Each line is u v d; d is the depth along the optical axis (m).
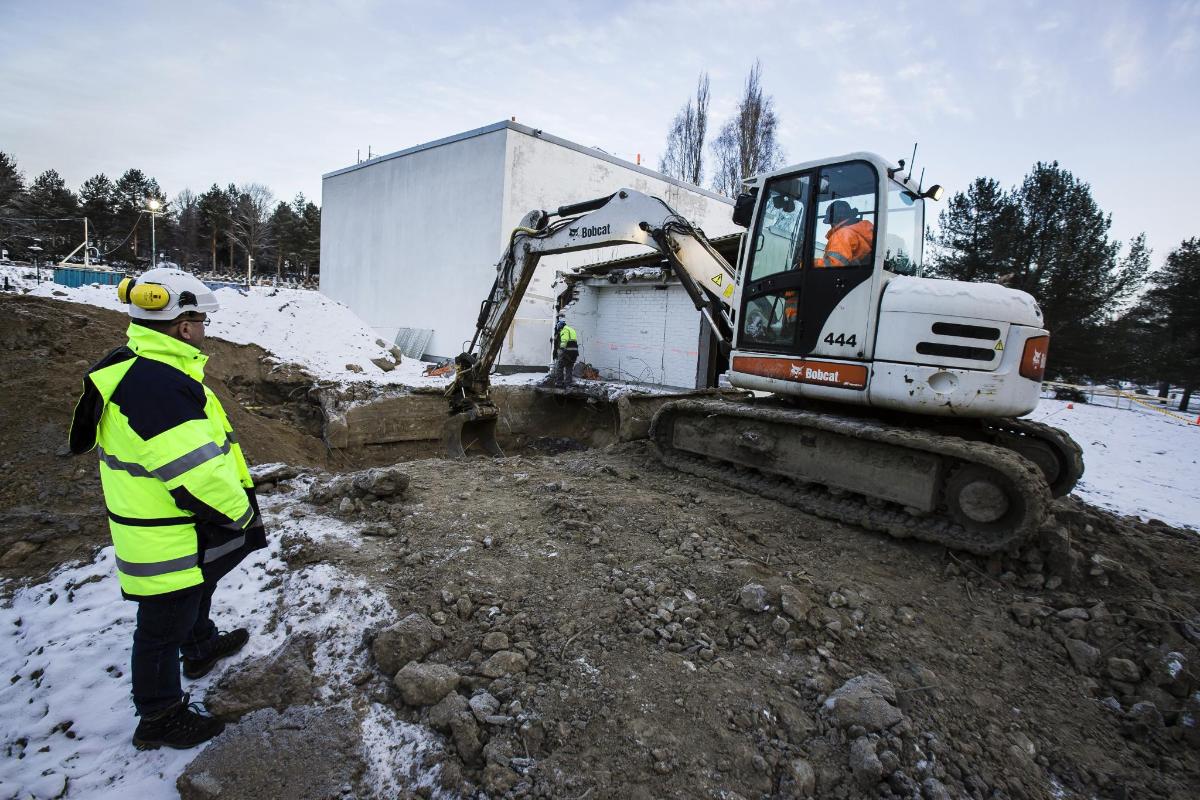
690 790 2.21
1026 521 3.87
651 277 14.32
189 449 2.13
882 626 3.31
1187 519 6.43
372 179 20.09
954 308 4.33
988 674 3.08
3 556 3.76
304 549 3.73
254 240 50.56
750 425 5.56
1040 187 22.23
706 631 3.12
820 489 5.12
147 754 2.41
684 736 2.43
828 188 4.94
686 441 6.19
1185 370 24.61
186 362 2.36
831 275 4.87
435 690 2.59
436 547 3.84
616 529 4.29
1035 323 4.34
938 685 2.87
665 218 5.95
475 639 2.98
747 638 3.06
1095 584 3.96
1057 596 3.81
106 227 50.44
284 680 2.72
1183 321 24.70
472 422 7.74
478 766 2.34
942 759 2.44
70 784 2.28
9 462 4.81
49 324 6.91
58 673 2.82
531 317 16.19
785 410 5.24
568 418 11.79
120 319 8.12
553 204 16.17
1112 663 3.21
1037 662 3.24
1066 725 2.82
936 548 4.38
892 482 4.56
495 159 15.34
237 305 11.47
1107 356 22.55
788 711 2.60
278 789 2.20
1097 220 21.98
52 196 47.03
